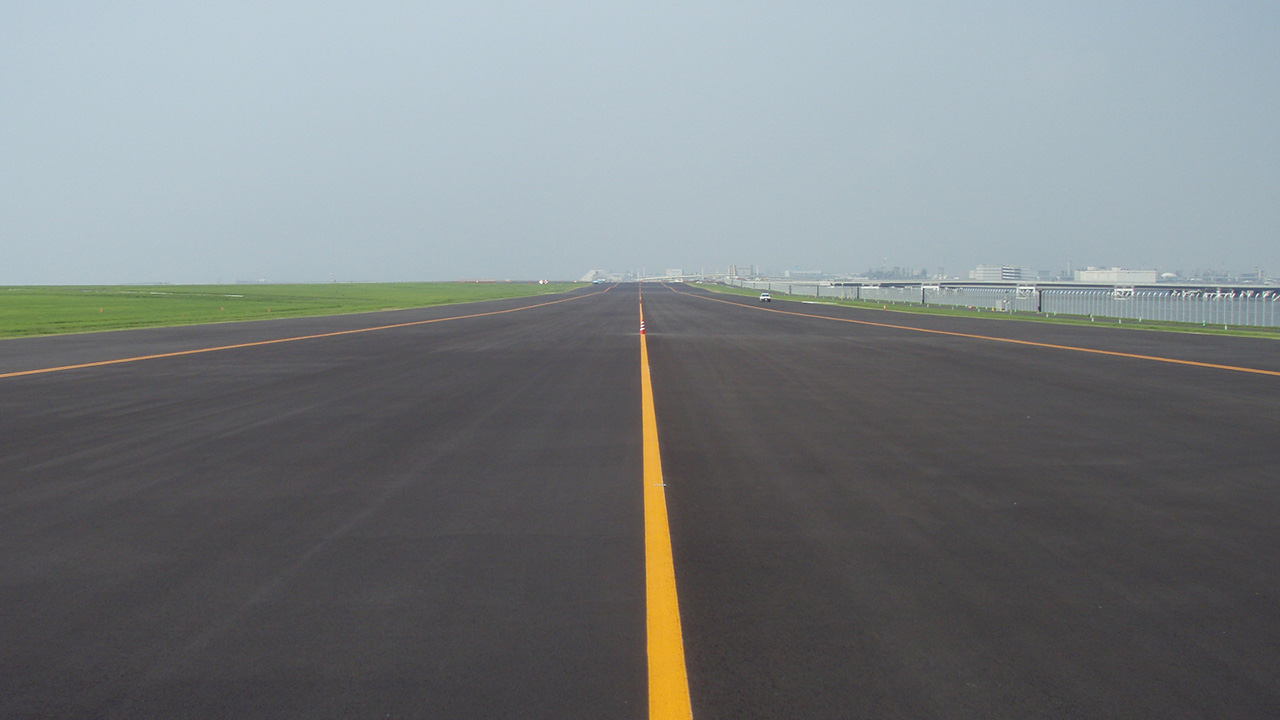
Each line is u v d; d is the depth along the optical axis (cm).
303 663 371
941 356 2091
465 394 1374
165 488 717
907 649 384
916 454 866
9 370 1736
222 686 350
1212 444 924
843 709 327
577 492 699
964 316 4509
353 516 624
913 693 341
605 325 3538
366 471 786
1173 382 1536
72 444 927
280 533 579
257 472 782
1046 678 355
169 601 449
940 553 529
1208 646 388
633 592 459
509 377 1628
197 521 611
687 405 1245
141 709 330
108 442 939
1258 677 356
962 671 362
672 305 6169
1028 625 413
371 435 987
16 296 7344
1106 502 663
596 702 333
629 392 1400
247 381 1555
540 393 1386
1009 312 4997
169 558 523
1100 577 484
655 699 335
